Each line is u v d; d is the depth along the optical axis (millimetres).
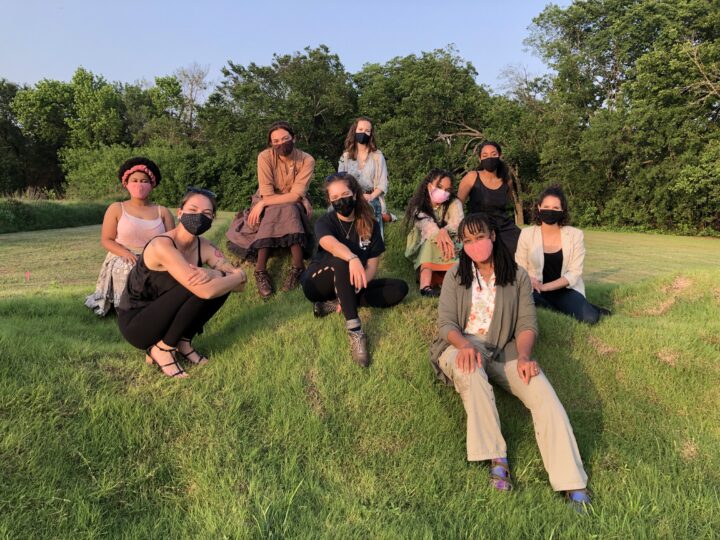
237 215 5285
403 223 5422
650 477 2824
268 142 4812
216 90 37000
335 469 2660
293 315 4066
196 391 3051
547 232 4992
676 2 27734
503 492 2605
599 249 17766
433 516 2412
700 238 25266
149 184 4371
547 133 30688
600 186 30234
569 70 31344
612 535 2332
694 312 5387
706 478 2895
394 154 33594
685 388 3604
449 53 33969
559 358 3779
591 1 31562
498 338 3160
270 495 2367
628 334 4109
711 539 2377
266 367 3334
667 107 26484
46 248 12797
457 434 3062
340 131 37344
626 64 30719
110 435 2607
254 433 2811
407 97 34062
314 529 2217
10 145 47906
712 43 25188
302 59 36156
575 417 3340
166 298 3006
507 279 3129
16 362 2990
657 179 27188
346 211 3701
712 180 24156
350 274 3426
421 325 3928
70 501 2234
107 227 4418
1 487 2229
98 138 48125
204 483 2424
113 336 3977
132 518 2246
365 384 3270
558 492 2680
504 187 5586
